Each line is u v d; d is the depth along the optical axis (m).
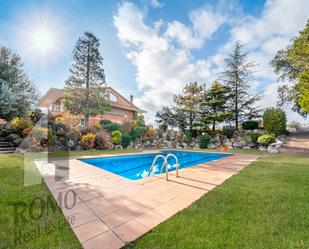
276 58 16.27
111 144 14.24
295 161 8.05
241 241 2.05
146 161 10.98
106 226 2.37
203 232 2.23
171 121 22.02
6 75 10.93
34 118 10.72
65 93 15.39
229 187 4.07
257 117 19.05
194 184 4.42
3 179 4.26
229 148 16.33
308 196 3.46
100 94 16.33
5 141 10.15
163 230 2.27
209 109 19.66
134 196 3.55
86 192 3.74
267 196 3.47
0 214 2.58
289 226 2.38
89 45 16.28
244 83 19.59
